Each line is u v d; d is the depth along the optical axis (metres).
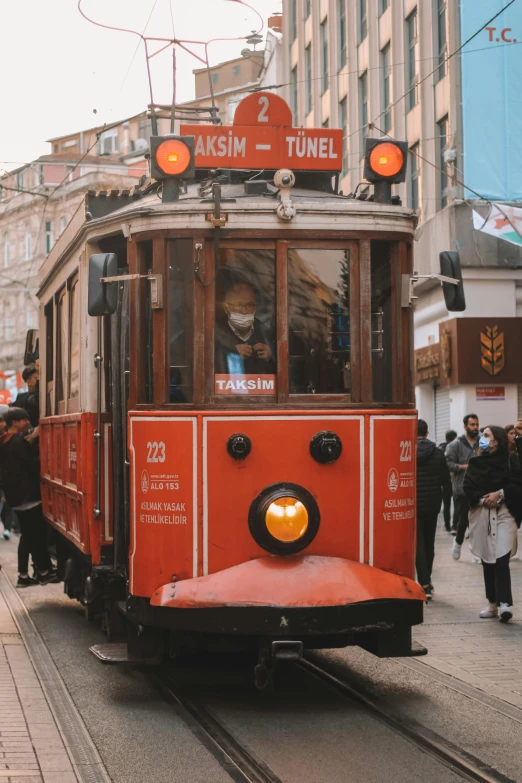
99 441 8.08
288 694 7.38
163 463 6.98
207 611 6.58
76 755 5.83
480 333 23.77
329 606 6.53
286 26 40.72
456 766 5.66
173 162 7.18
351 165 32.66
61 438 10.05
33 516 12.26
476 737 6.22
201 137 7.55
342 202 7.21
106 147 58.94
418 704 7.01
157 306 7.10
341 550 6.93
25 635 9.58
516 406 24.14
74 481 9.02
